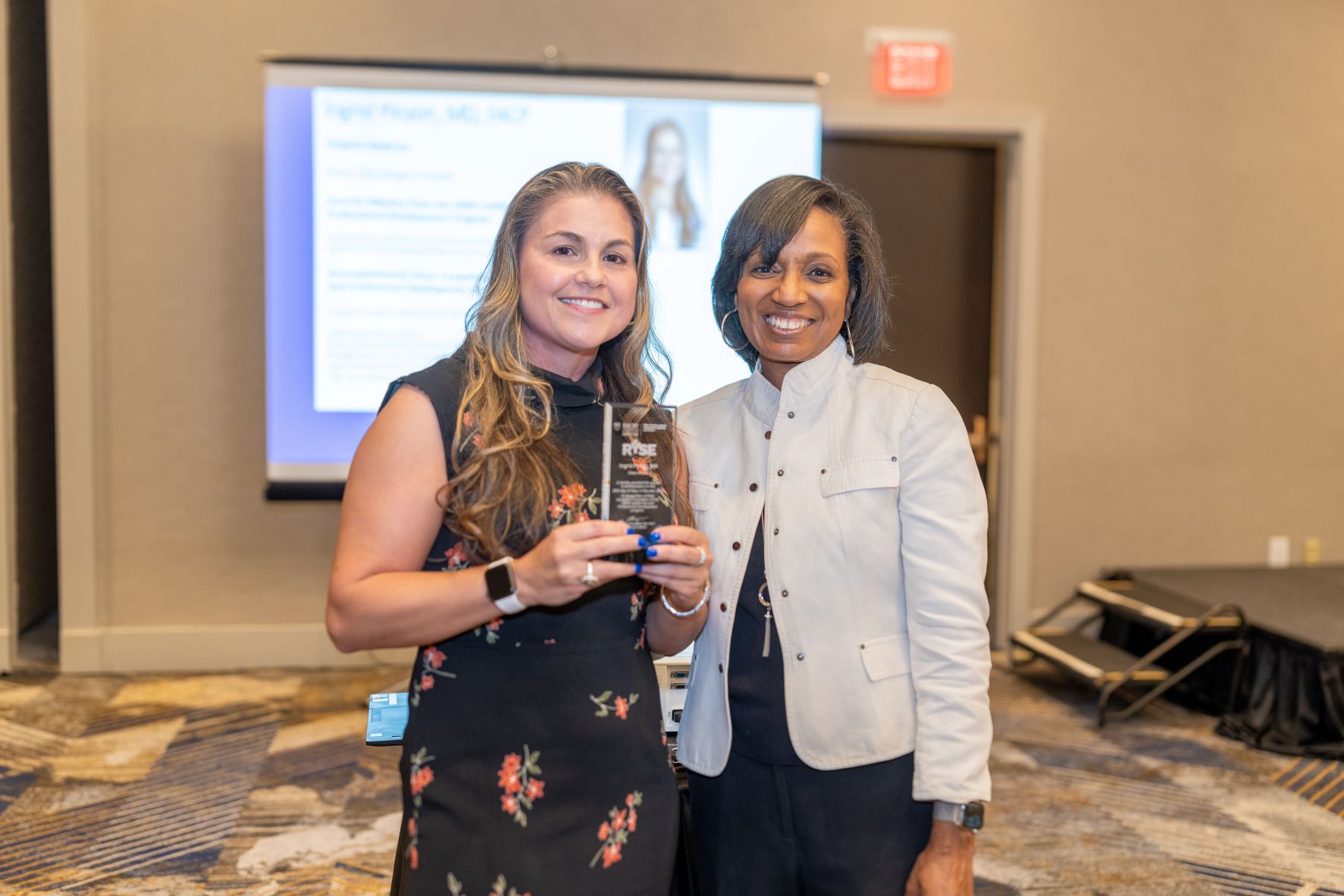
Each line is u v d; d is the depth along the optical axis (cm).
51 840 251
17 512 417
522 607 102
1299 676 326
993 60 411
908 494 122
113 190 377
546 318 113
